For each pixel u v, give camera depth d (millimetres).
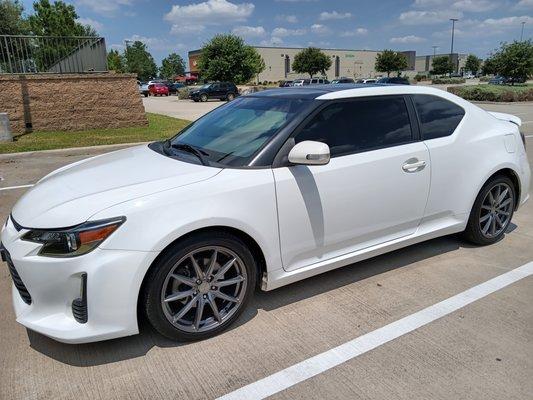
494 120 4445
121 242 2580
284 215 3105
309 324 3154
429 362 2730
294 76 93812
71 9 41031
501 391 2477
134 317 2678
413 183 3711
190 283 2873
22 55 13125
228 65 44531
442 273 3906
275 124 3312
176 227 2678
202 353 2844
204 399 2451
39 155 10156
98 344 2932
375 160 3477
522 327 3082
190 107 29141
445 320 3182
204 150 3369
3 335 3049
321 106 3381
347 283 3738
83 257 2545
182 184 2834
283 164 3119
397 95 3787
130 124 14523
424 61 125000
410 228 3863
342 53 103500
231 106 4031
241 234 3033
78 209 2637
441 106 4039
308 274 3365
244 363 2744
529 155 8938
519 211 5652
